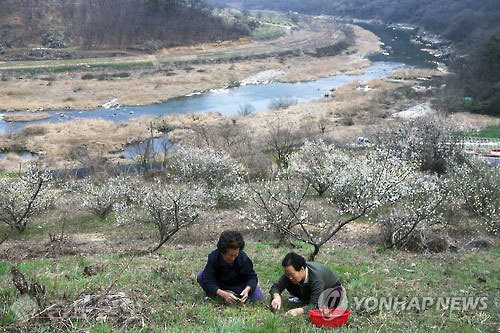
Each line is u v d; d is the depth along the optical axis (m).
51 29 110.12
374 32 158.88
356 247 17.02
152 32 115.44
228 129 46.25
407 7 183.50
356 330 6.39
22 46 102.81
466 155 31.33
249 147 38.88
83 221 24.08
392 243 16.80
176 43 114.38
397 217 17.47
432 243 16.64
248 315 6.67
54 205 26.72
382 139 36.41
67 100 71.25
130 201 26.38
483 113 63.38
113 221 23.77
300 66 101.69
